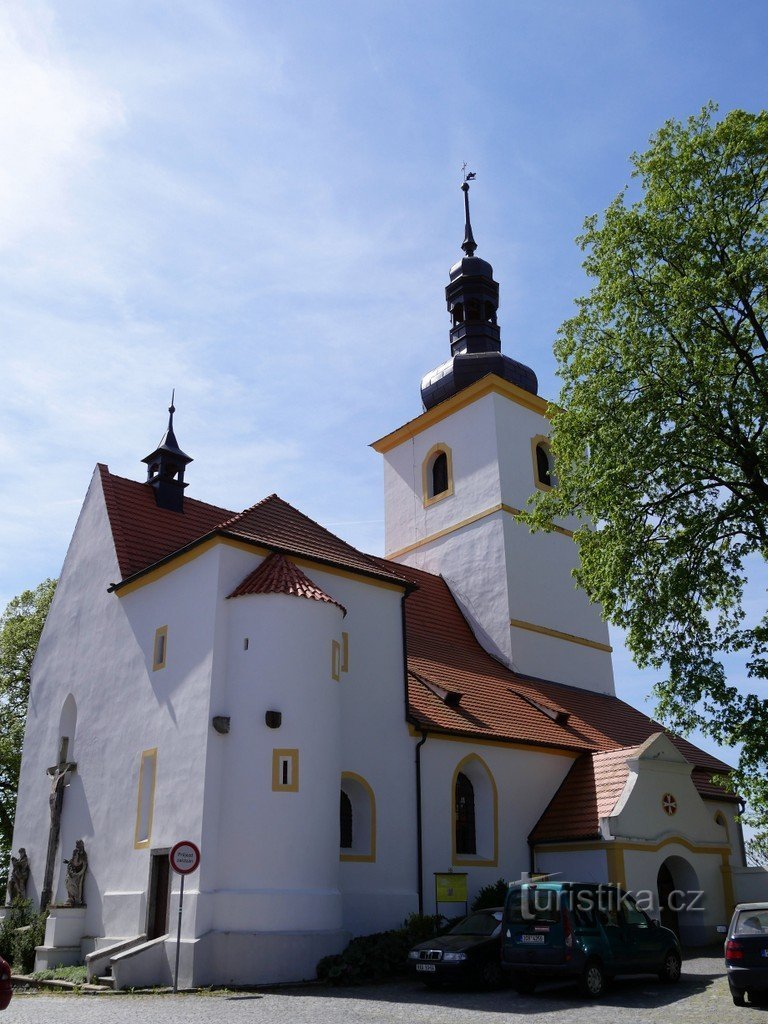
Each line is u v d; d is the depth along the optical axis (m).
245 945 16.66
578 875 22.94
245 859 17.48
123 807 20.59
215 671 18.77
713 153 21.42
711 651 21.33
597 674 34.00
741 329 21.38
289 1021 12.20
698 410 20.19
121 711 21.80
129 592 22.88
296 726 18.53
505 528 32.34
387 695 22.23
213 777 18.00
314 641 19.39
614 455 21.20
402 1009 13.43
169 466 26.95
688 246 21.17
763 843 26.62
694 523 21.48
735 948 13.83
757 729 19.77
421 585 32.47
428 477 36.12
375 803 20.88
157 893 18.69
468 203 40.16
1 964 10.38
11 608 37.03
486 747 24.06
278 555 20.83
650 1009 13.36
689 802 25.09
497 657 31.14
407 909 20.56
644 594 21.44
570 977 15.60
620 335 22.27
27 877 24.31
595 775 25.20
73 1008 13.67
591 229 23.16
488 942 16.22
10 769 35.12
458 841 22.80
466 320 37.50
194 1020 12.27
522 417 35.09
